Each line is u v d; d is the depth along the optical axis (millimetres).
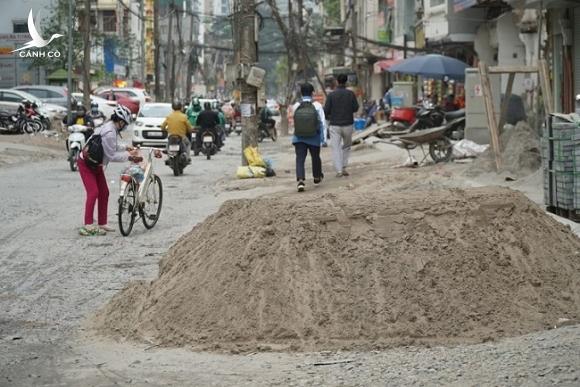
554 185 15516
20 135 44312
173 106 28688
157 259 14180
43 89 56469
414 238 9508
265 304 9109
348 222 9641
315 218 9641
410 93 50875
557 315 9234
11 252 14875
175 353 8844
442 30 45094
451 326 8938
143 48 84750
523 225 9898
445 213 9742
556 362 7820
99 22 86438
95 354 8922
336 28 66750
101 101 57375
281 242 9508
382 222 9617
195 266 9898
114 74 85812
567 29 28328
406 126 38156
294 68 65625
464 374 7719
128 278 12773
